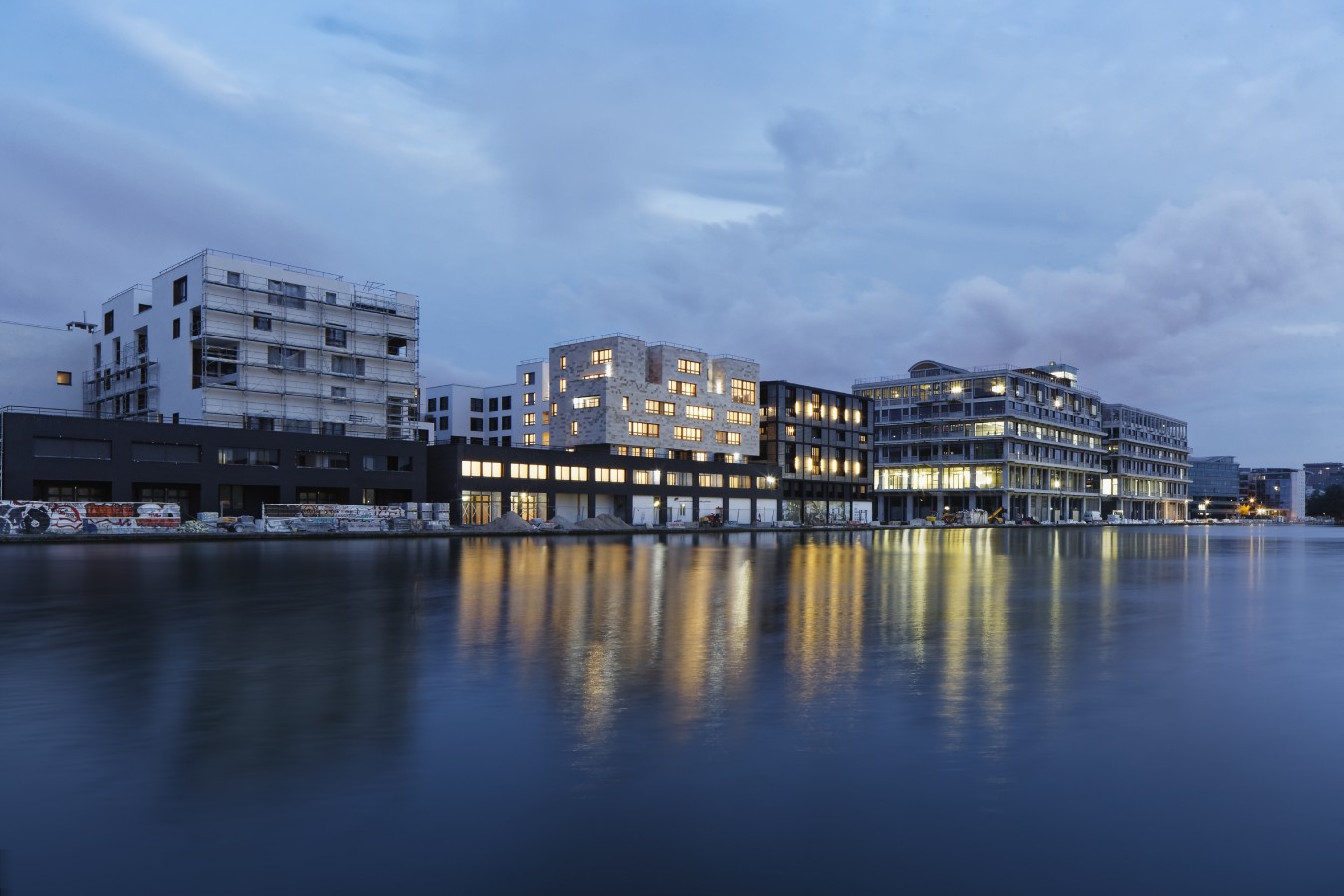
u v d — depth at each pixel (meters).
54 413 86.75
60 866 4.92
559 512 90.00
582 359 99.81
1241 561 38.62
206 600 18.81
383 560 34.19
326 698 9.11
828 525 114.62
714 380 109.38
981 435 146.00
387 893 4.57
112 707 8.74
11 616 16.02
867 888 4.61
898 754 7.05
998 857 5.02
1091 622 15.48
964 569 30.80
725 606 17.81
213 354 75.31
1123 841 5.26
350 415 83.94
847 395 130.00
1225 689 9.62
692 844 5.21
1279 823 5.55
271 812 5.73
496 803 5.89
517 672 10.54
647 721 8.12
